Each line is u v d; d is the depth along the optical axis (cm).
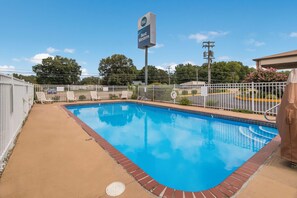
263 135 602
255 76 1166
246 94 881
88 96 1748
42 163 305
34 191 222
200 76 6356
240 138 588
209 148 504
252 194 215
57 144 409
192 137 611
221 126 748
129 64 5416
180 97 1305
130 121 888
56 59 4584
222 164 402
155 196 215
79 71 5003
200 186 313
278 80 1089
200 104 1113
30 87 988
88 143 417
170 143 552
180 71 6631
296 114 264
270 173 266
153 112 1136
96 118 963
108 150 366
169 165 400
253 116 740
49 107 1116
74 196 212
